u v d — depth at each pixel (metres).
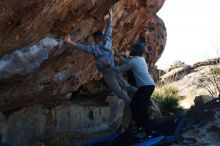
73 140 7.96
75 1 5.37
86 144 7.15
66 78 6.97
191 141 7.09
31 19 4.88
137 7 7.29
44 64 6.00
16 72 5.50
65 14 5.45
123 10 6.99
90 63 7.37
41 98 7.14
